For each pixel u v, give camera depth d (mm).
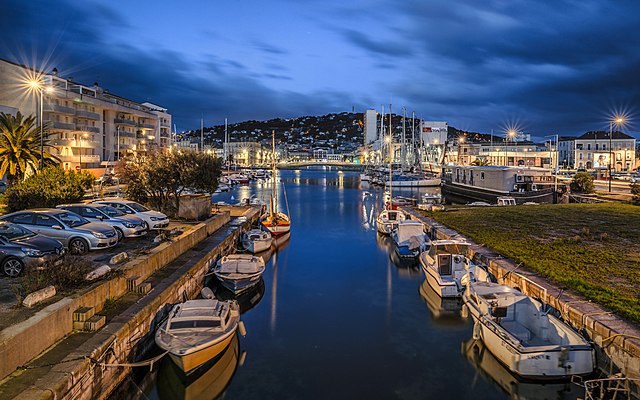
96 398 10164
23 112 52281
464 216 35156
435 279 19844
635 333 11086
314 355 14570
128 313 12625
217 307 14117
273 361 14133
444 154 119562
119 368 11250
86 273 13180
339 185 101750
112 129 71938
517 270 17750
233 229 30297
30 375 8930
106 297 13195
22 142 33969
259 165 199500
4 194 28234
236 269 20750
